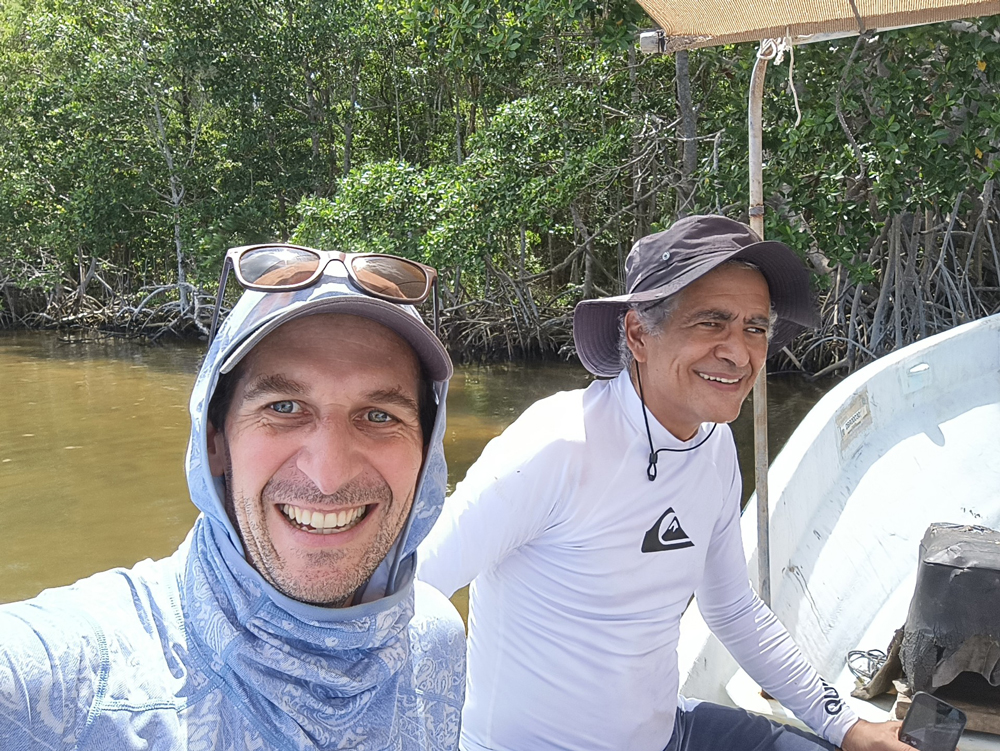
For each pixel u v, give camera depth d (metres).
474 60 5.68
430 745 0.63
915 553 1.80
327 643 0.52
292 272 0.55
